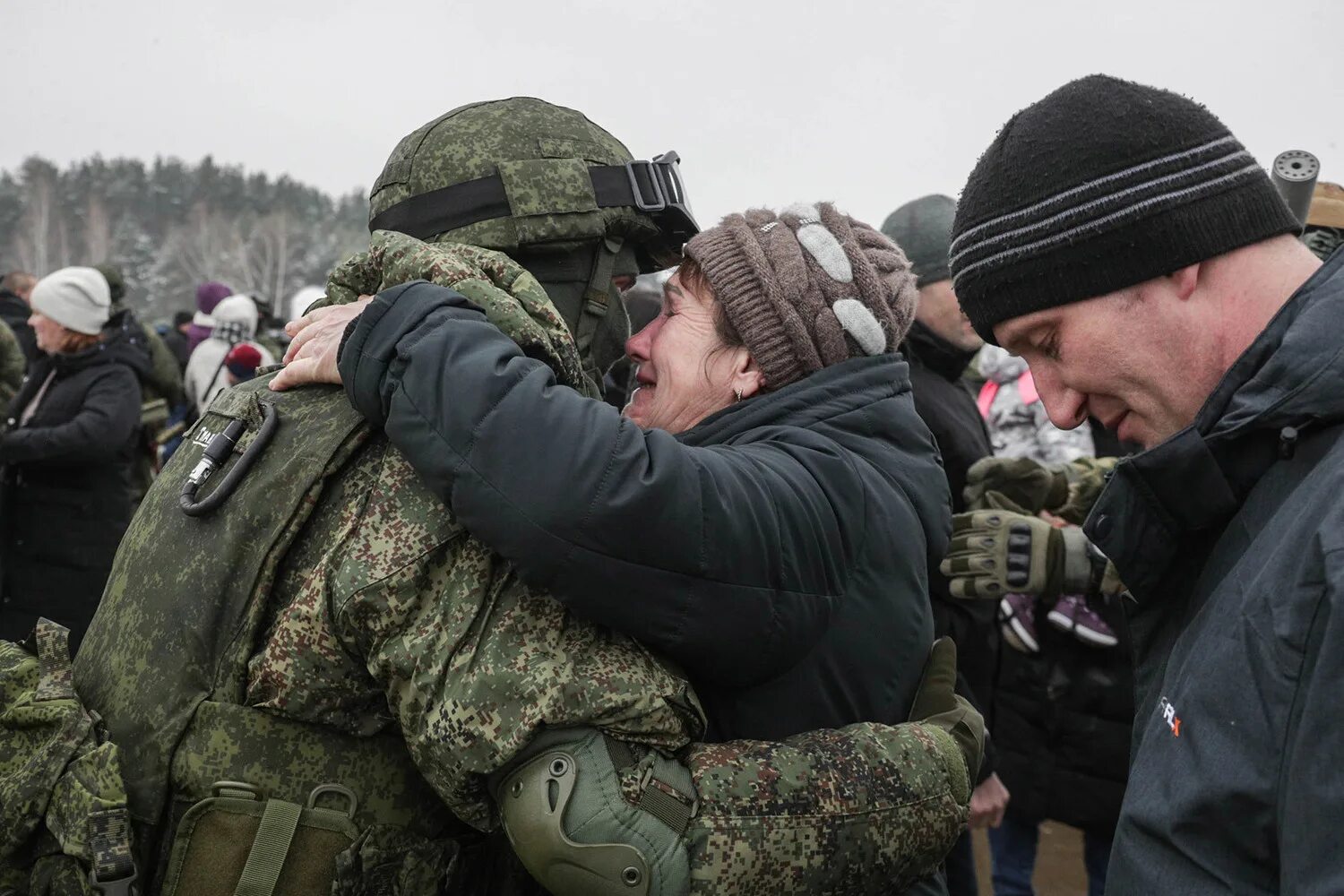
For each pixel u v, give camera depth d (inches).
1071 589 72.1
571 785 41.1
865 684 50.3
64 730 44.6
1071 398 41.6
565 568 40.9
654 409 56.0
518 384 42.1
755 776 43.4
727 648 44.3
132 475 163.6
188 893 42.8
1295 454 35.4
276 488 45.1
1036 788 99.7
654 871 41.1
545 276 58.0
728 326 54.1
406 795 45.3
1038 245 39.4
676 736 43.6
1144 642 42.6
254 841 42.8
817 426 51.7
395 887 44.2
